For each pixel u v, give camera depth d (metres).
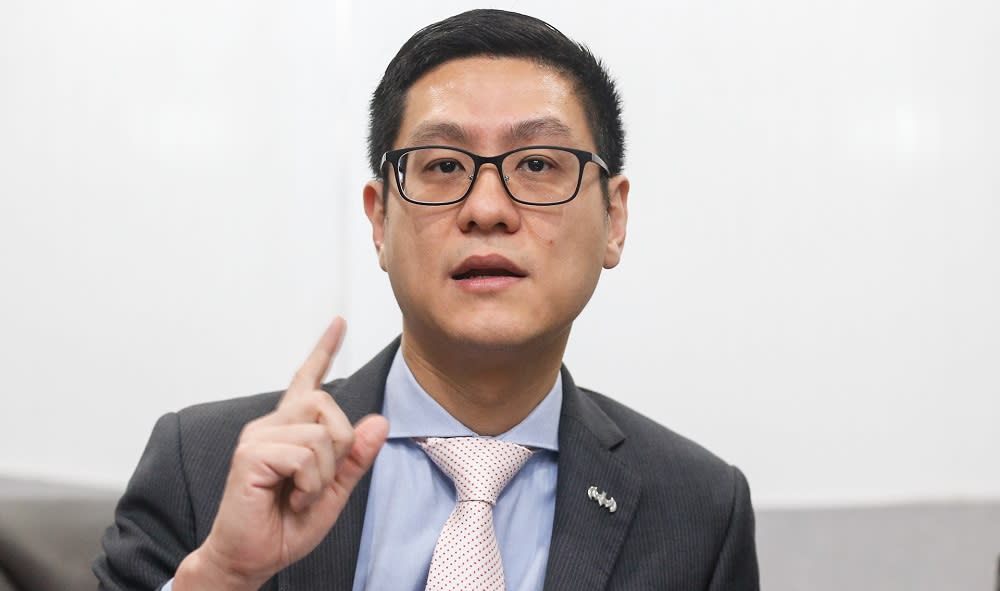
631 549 1.20
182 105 2.16
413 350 1.22
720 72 2.08
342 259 2.14
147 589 1.13
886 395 2.05
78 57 2.16
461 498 1.14
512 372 1.17
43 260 2.15
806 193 2.06
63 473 2.12
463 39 1.16
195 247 2.15
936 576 2.01
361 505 1.16
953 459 2.04
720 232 2.07
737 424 2.05
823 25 2.08
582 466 1.22
